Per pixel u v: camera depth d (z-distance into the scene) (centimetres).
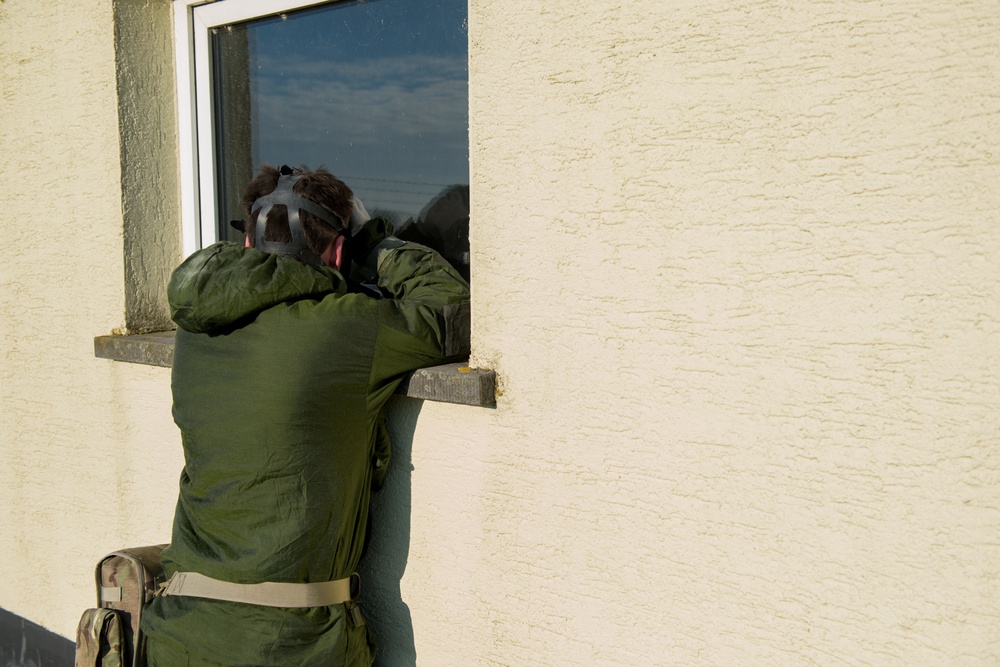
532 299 192
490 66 192
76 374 304
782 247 160
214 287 188
